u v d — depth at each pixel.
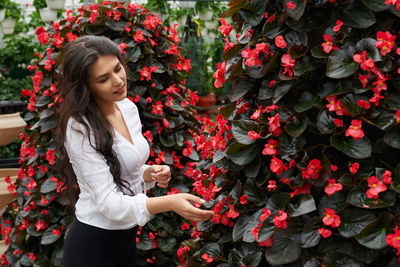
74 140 1.65
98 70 1.62
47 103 2.68
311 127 1.40
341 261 1.28
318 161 1.33
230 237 1.63
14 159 4.93
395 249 1.26
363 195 1.29
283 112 1.41
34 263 2.69
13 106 4.51
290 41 1.41
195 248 1.83
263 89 1.49
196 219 1.56
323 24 1.37
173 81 2.85
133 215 1.62
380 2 1.29
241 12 1.52
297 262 1.39
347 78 1.34
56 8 5.37
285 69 1.39
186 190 2.72
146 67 2.62
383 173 1.29
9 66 5.75
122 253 1.83
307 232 1.33
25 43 5.68
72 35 2.57
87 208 1.75
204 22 6.66
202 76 6.70
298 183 1.39
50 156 2.58
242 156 1.50
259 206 1.52
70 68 1.63
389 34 1.27
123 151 1.76
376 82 1.28
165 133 2.73
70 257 1.78
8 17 5.58
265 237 1.37
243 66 1.53
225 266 1.61
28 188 2.72
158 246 2.63
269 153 1.42
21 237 2.79
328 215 1.28
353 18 1.33
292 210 1.38
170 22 6.30
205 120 2.81
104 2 2.71
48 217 2.69
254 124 1.50
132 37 2.66
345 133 1.32
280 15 1.41
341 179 1.33
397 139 1.27
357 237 1.25
